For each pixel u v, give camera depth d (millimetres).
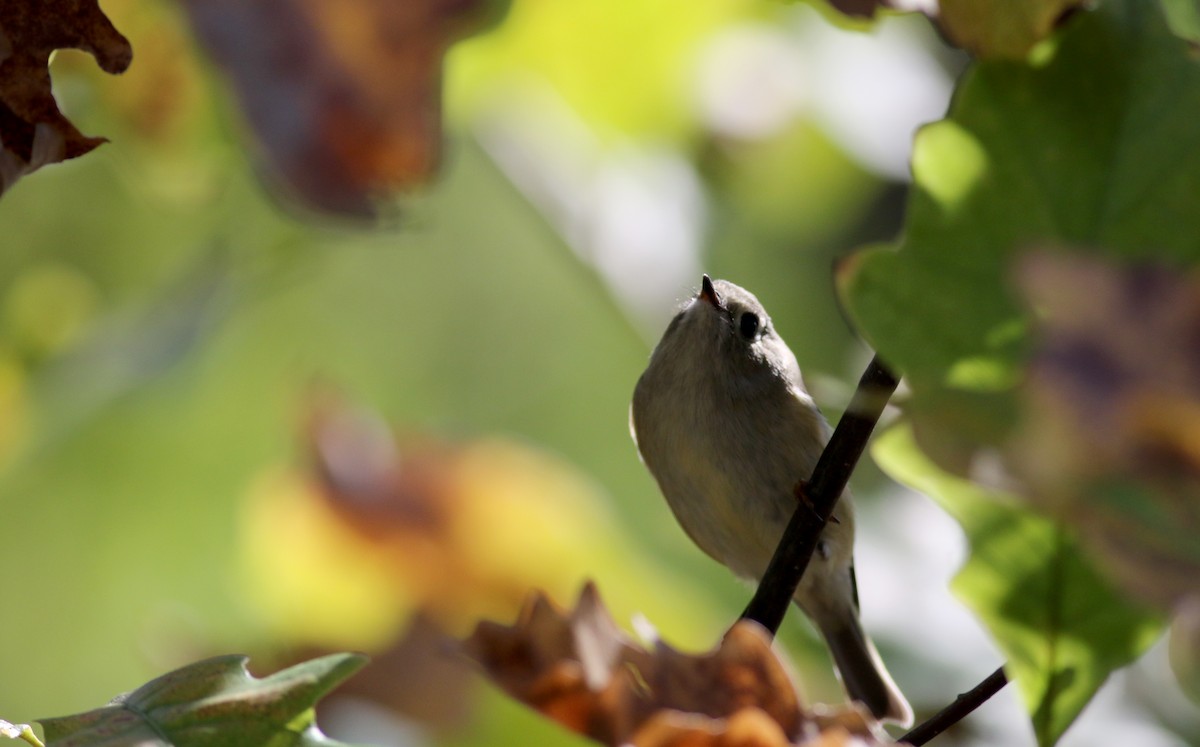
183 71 9094
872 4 4461
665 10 9922
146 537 13273
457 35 7141
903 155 10047
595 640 3615
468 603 9805
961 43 3551
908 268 3133
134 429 12758
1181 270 2260
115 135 9453
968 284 3109
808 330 13648
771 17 10344
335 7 7039
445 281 17375
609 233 9383
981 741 6781
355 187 7309
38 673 13594
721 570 10078
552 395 16547
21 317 10609
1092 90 3293
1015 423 2383
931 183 3246
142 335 10422
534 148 9828
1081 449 2043
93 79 8938
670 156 10477
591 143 10117
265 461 13398
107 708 3596
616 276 9203
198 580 13320
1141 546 2020
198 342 10109
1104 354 2076
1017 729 6766
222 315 10305
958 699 4059
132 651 13633
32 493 12891
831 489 4539
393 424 11000
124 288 13766
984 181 3232
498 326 17031
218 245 10578
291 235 10508
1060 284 2137
